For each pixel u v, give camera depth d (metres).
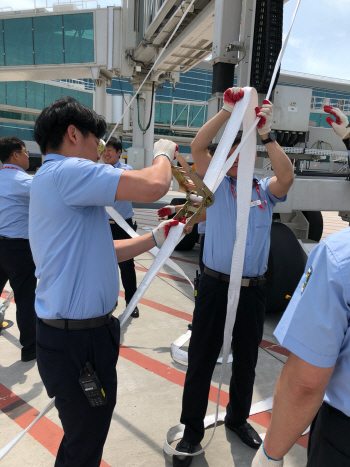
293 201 3.24
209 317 1.79
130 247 1.43
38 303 1.24
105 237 1.21
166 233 1.33
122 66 13.21
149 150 14.55
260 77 3.77
